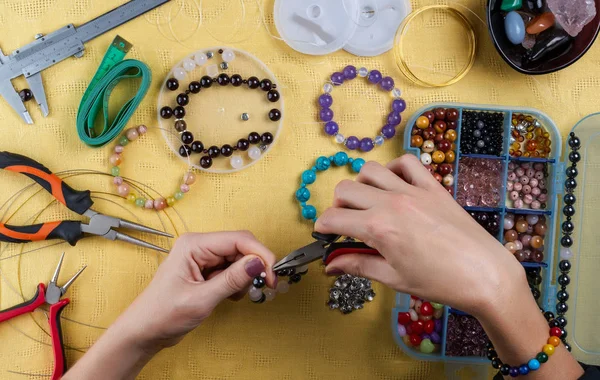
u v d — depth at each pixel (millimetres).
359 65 1167
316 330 1170
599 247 1166
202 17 1145
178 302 882
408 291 757
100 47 1131
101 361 899
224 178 1154
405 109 1172
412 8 1165
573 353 1153
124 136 1118
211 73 1141
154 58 1138
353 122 1170
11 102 1114
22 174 1136
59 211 1141
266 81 1134
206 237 941
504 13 1112
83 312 1138
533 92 1176
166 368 1149
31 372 1133
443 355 1133
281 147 1160
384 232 718
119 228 1134
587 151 1165
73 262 1139
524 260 1172
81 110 1042
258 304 1161
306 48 1139
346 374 1173
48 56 1113
